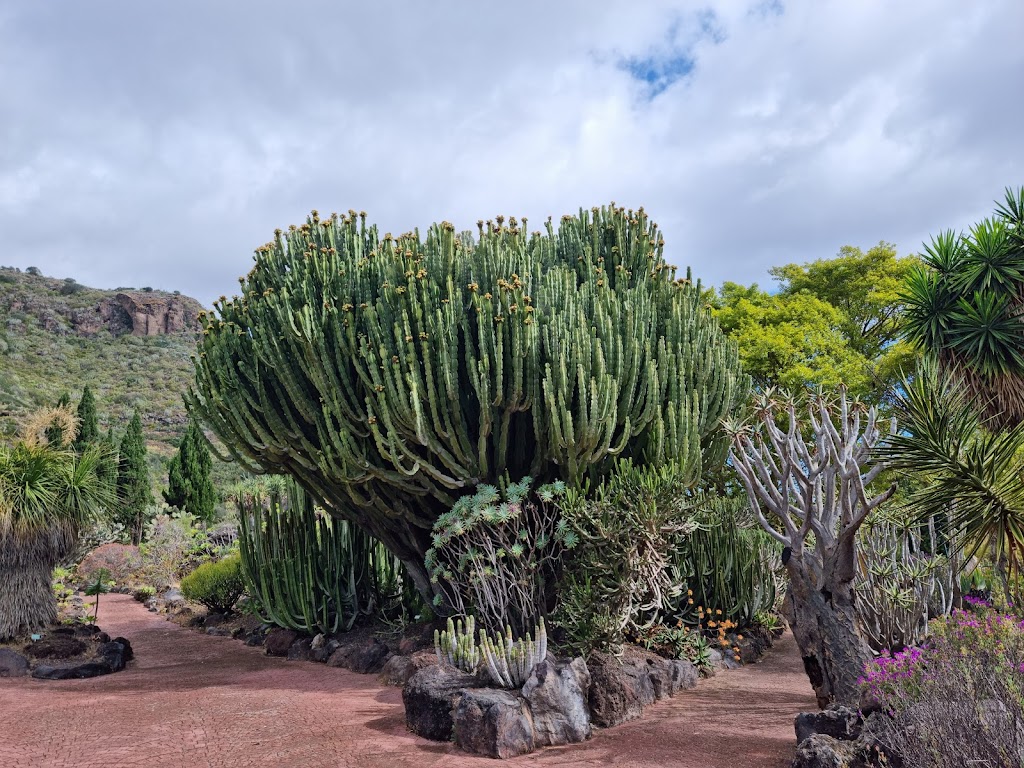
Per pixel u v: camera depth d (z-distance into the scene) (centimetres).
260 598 1167
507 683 590
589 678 624
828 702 555
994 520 505
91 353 7569
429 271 875
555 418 763
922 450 520
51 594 1020
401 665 825
